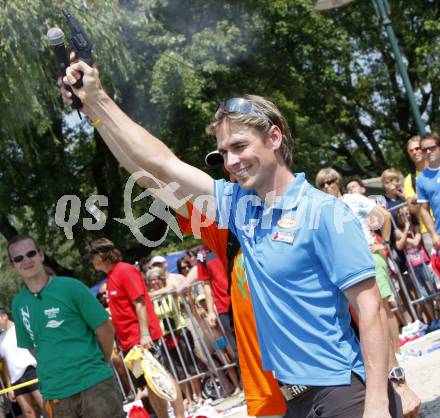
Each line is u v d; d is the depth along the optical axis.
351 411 2.31
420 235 8.73
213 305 7.86
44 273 4.78
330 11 20.78
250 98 2.46
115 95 15.49
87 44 2.49
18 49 10.57
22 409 7.50
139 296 6.25
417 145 8.58
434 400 4.99
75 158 18.83
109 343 4.81
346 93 24.20
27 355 7.53
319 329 2.35
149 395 6.30
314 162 19.75
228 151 2.44
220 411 7.18
